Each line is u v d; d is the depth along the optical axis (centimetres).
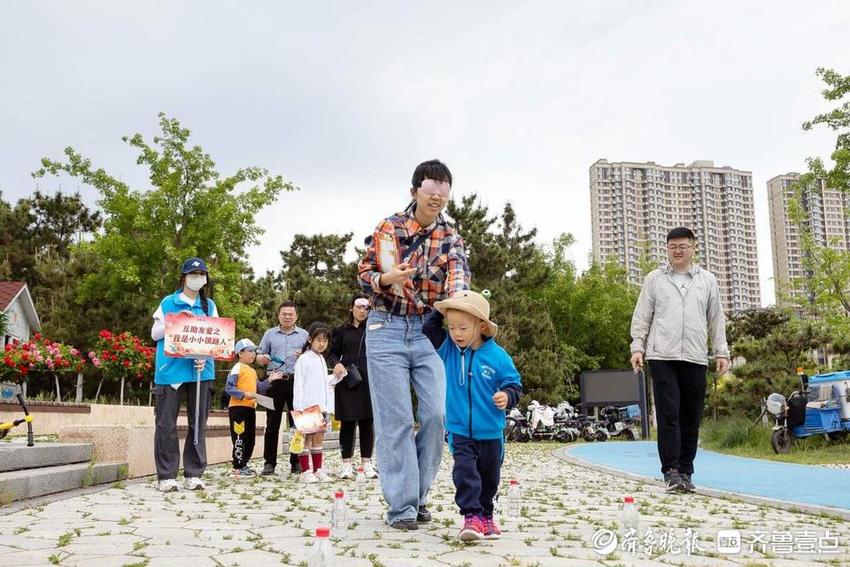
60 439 750
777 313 3406
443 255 460
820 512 525
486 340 415
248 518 488
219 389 2528
